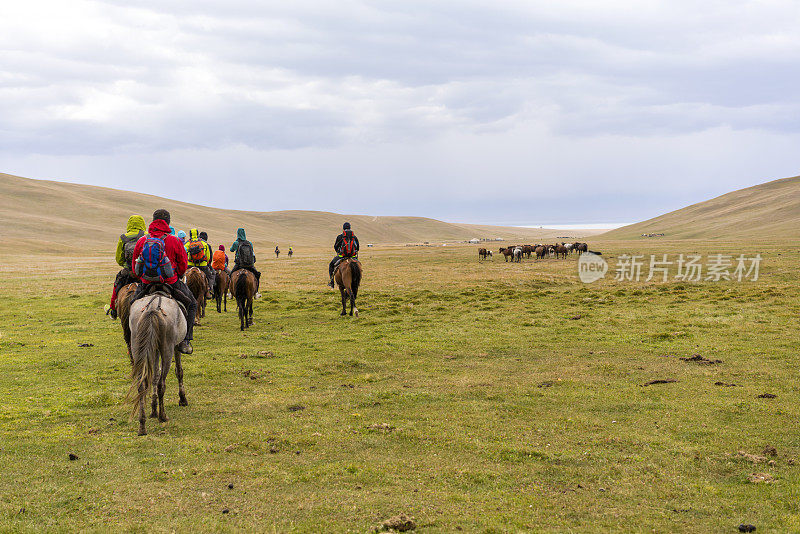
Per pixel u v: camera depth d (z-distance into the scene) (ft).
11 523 16.06
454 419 26.71
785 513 16.67
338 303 74.49
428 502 17.69
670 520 16.47
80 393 31.81
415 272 126.82
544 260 171.73
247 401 30.19
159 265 26.18
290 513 16.92
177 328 25.90
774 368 35.53
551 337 48.93
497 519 16.49
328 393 31.89
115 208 581.94
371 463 21.15
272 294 85.66
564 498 18.04
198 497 18.03
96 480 19.34
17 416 27.14
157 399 27.02
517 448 22.57
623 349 43.42
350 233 63.26
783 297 69.97
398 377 35.88
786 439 22.93
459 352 43.62
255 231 651.66
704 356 39.75
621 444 22.89
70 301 79.20
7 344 47.14
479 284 96.89
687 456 21.50
